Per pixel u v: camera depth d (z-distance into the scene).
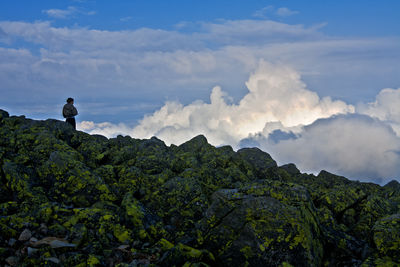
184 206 13.44
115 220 11.02
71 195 12.88
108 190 13.28
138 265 8.87
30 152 15.63
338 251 9.83
